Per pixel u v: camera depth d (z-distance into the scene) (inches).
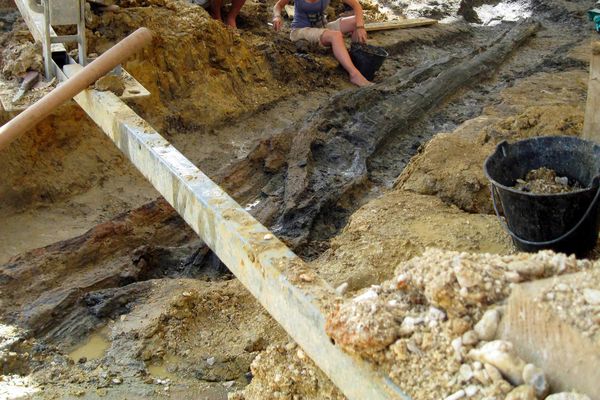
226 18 351.6
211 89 290.4
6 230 211.2
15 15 281.9
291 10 419.5
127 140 149.6
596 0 490.6
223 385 128.6
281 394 99.3
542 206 144.8
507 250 157.2
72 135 239.3
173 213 201.0
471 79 329.1
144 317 146.5
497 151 162.4
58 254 173.2
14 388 124.7
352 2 363.3
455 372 72.4
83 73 158.7
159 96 273.1
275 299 98.1
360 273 147.9
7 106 179.5
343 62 346.3
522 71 358.3
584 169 158.7
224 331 142.1
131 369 132.4
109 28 266.8
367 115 269.9
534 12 488.1
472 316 74.7
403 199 183.2
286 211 194.7
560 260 77.9
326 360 87.0
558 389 66.7
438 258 81.7
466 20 482.9
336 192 205.3
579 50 385.4
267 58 324.8
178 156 135.6
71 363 134.7
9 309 152.6
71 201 228.8
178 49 281.3
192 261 177.9
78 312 150.3
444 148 199.3
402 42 400.8
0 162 219.3
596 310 66.7
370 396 78.0
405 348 76.5
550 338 67.6
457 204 183.9
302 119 271.9
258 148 234.1
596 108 184.5
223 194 120.6
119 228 187.3
